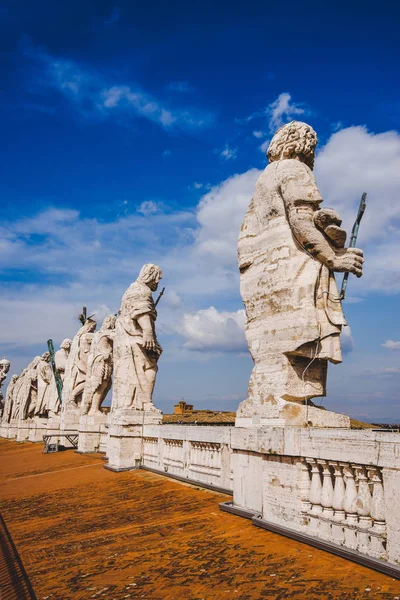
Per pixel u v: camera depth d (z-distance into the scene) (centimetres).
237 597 580
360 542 654
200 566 698
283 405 907
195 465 1333
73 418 2850
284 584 600
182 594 607
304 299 921
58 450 2706
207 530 871
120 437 1675
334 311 933
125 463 1669
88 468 1853
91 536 945
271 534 802
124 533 933
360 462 660
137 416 1709
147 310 1770
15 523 1143
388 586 560
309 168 1012
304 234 930
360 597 539
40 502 1362
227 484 1155
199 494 1171
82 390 2870
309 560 669
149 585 651
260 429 879
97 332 2519
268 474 855
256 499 904
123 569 729
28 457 2662
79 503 1278
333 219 902
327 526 717
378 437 636
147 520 1007
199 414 3039
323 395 963
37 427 3866
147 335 1761
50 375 4006
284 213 989
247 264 1068
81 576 721
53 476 1800
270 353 966
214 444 1243
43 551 880
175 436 1435
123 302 1850
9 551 902
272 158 1066
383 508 634
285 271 951
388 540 609
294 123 1038
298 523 773
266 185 1026
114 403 1827
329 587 575
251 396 996
